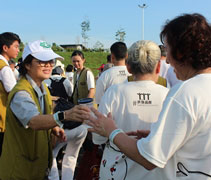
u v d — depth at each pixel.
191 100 1.02
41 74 1.93
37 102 1.92
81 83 4.57
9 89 2.93
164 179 1.19
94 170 2.60
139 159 1.10
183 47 1.09
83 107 1.47
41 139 1.92
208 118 1.01
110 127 1.25
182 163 1.10
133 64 1.56
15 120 1.78
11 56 3.41
